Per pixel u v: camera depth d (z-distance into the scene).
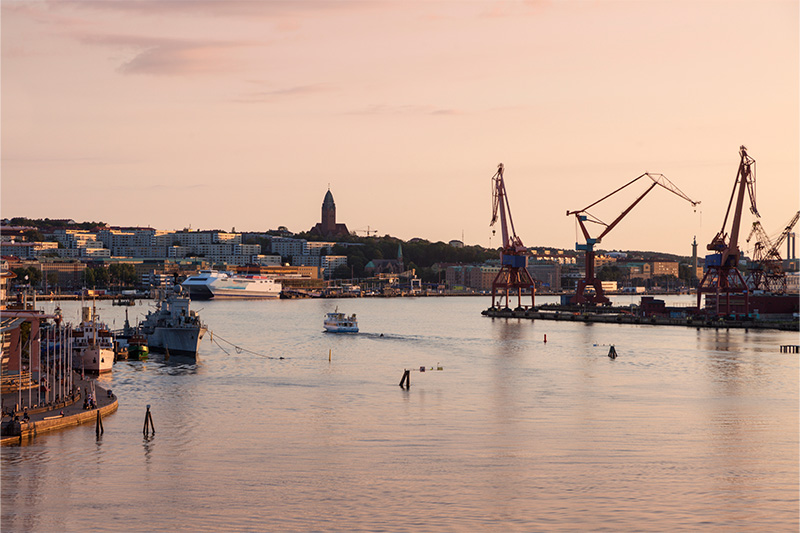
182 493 76.44
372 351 194.50
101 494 76.25
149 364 166.12
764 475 82.31
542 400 123.25
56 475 81.50
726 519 70.44
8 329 110.94
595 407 117.50
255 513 71.69
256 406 117.12
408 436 98.50
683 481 80.38
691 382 142.25
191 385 136.00
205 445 93.38
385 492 77.00
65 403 108.12
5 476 81.00
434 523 69.56
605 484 79.50
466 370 158.12
